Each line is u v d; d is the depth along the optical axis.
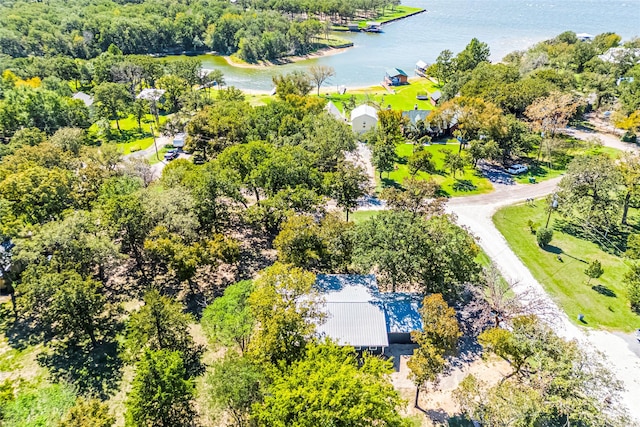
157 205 57.53
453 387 44.28
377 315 48.69
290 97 115.81
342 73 185.62
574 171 71.19
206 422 40.47
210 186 63.00
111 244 54.03
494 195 83.69
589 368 37.69
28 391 43.62
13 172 69.88
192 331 51.25
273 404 31.53
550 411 34.69
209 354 48.12
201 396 42.75
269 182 66.94
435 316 42.72
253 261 63.91
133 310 54.16
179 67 150.50
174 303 48.16
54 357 47.91
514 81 126.62
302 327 41.03
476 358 47.53
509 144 95.56
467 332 50.81
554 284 58.53
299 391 30.72
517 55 161.62
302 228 55.69
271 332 39.06
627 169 69.81
